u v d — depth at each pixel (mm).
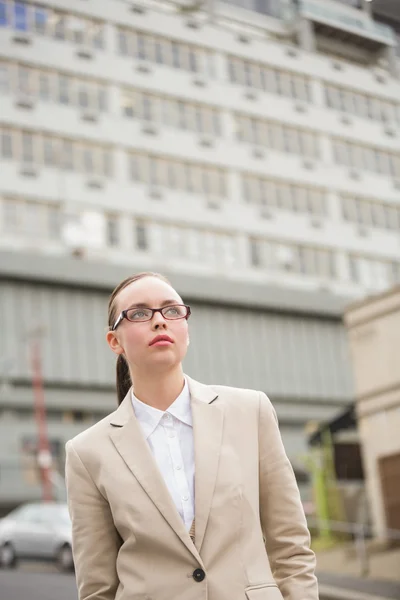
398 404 21906
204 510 3240
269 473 3463
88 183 57062
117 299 3570
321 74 68625
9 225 54344
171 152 60688
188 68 63062
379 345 22609
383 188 69250
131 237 57781
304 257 64125
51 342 53688
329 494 24766
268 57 66500
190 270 59156
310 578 3371
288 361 61531
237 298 59719
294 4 70938
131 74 60531
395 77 71875
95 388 54625
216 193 61719
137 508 3289
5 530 24125
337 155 67750
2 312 52906
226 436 3404
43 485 46188
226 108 63594
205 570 3182
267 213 63094
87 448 3490
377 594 16203
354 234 66688
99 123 58531
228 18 68625
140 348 3428
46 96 57500
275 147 65125
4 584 19000
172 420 3469
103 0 60688
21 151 55906
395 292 22219
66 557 22453
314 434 26578
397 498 21797
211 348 58781
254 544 3270
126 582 3273
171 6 66938
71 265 54625
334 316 63938
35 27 58250
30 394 52469
